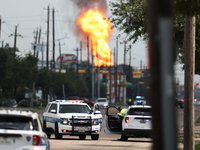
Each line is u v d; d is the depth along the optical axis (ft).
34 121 107.34
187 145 167.53
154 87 50.31
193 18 163.02
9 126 103.40
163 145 50.11
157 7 50.14
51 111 260.01
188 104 166.61
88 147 210.59
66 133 253.24
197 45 247.91
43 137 106.63
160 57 49.83
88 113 266.77
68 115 255.50
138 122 243.60
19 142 101.45
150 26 50.80
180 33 218.38
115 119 256.32
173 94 49.93
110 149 202.08
